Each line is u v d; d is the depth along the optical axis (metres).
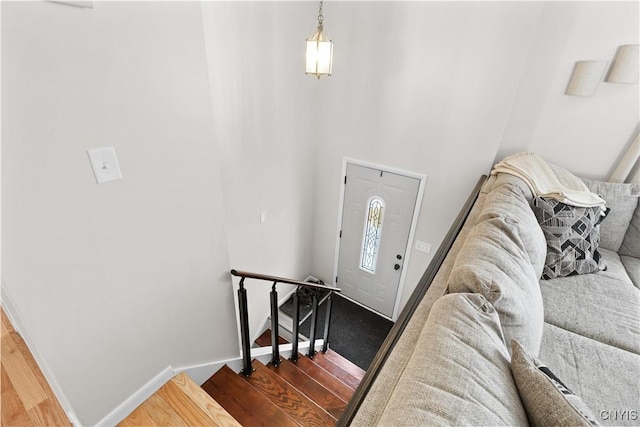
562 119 2.42
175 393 1.51
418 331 1.08
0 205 0.89
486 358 0.81
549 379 0.77
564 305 1.64
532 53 2.34
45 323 1.09
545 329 1.48
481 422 0.65
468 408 0.66
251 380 2.08
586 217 1.89
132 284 1.33
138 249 1.31
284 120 2.97
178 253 1.49
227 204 2.64
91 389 1.31
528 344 1.13
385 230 3.59
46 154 0.94
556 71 2.32
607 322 1.53
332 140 3.53
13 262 0.96
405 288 3.72
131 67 1.08
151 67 1.14
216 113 2.26
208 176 1.50
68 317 1.15
